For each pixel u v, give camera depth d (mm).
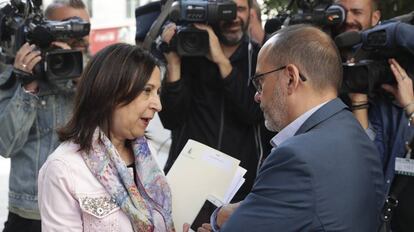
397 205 2176
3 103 2564
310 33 1670
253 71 2699
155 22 2830
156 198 1864
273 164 1562
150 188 1854
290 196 1502
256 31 3260
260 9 3533
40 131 2561
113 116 1774
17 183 2564
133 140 1876
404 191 2164
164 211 1870
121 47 1776
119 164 1752
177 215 2002
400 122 2254
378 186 1644
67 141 1790
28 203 2535
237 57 2785
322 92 1648
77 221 1720
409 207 2150
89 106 1757
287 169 1525
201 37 2650
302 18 2594
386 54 2244
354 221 1510
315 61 1628
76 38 2588
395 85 2246
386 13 3252
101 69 1741
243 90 2658
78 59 2500
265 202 1534
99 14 11031
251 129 2727
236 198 2686
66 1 2896
